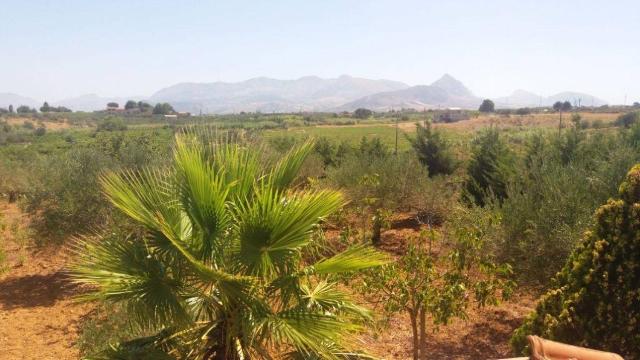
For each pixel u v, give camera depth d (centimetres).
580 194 837
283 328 403
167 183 460
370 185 1351
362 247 454
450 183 1714
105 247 436
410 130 8925
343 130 8962
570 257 563
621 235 496
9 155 3428
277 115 14362
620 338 484
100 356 427
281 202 417
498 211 870
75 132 7825
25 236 1372
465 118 12050
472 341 788
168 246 430
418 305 655
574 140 1645
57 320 922
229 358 437
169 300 416
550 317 515
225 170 459
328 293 469
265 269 427
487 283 646
